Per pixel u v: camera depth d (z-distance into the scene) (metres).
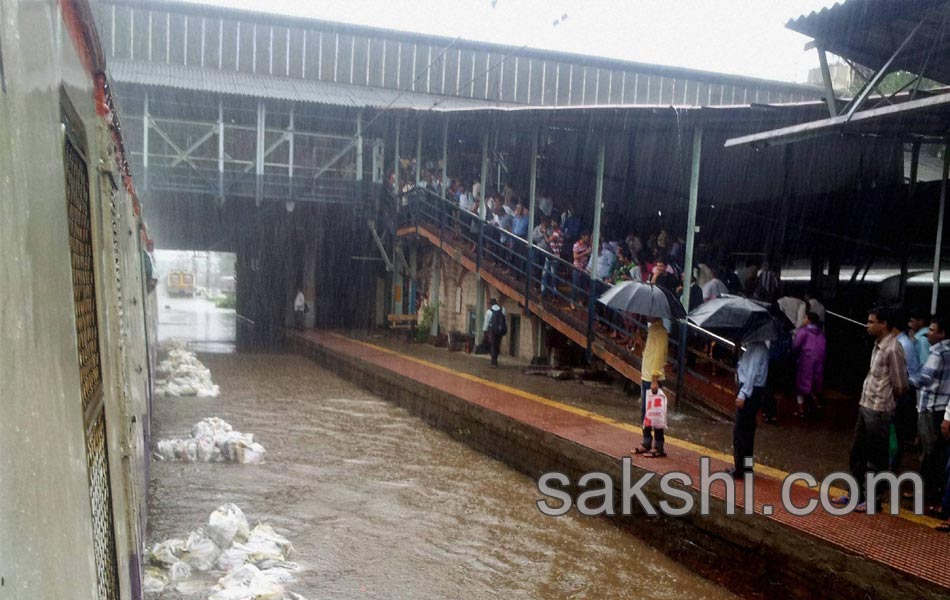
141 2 26.98
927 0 7.68
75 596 2.19
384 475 10.83
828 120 8.69
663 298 9.12
